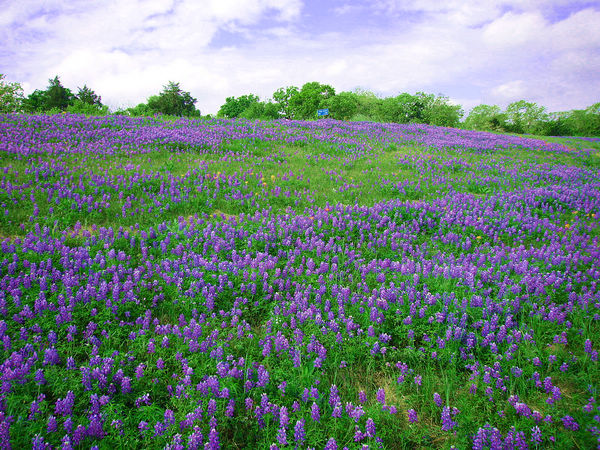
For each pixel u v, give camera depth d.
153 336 5.24
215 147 17.77
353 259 7.93
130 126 20.22
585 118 76.75
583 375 4.65
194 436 3.63
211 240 8.05
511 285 6.75
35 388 4.14
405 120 62.88
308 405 4.33
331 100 49.16
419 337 5.51
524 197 13.30
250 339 5.27
